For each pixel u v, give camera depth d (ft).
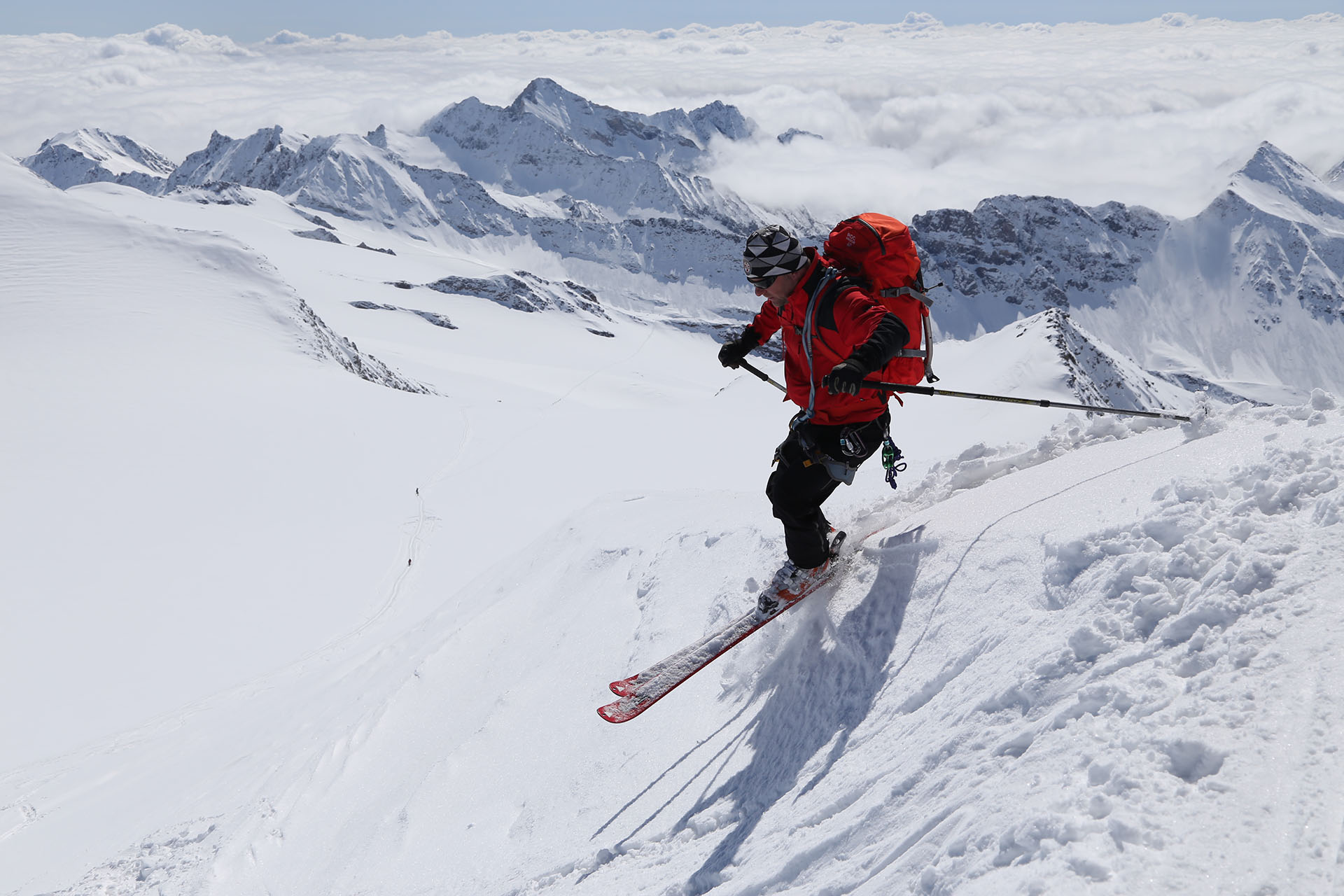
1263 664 6.79
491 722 19.60
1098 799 6.31
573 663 20.17
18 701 81.05
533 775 16.51
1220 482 9.45
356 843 18.02
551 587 26.91
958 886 6.56
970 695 9.23
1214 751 6.23
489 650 24.90
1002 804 7.04
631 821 13.00
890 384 12.11
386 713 23.45
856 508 17.83
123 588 113.29
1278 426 10.57
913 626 11.57
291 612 107.76
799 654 13.38
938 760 8.64
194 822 23.03
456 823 16.58
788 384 13.47
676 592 20.21
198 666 90.84
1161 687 7.20
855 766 9.99
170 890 19.22
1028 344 279.69
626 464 181.88
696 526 23.18
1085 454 13.71
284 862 18.83
